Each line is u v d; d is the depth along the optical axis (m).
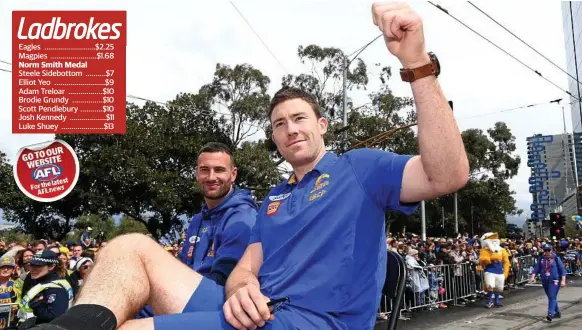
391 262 1.91
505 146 41.97
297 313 1.63
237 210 2.86
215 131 26.02
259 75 26.53
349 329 1.67
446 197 42.28
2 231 23.95
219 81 26.45
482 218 44.66
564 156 78.75
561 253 19.92
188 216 25.50
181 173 24.69
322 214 1.76
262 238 1.98
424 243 13.44
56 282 4.29
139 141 22.83
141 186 22.86
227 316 1.60
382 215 1.77
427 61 1.53
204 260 2.86
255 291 1.63
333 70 26.56
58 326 1.30
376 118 26.27
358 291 1.68
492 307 10.68
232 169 3.26
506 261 11.02
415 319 8.95
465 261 12.09
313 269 1.69
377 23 1.57
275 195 2.08
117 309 1.49
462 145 1.55
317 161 2.02
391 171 1.69
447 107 1.54
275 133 2.07
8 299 5.65
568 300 12.09
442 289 10.73
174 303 1.78
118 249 1.72
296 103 2.04
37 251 7.13
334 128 22.83
